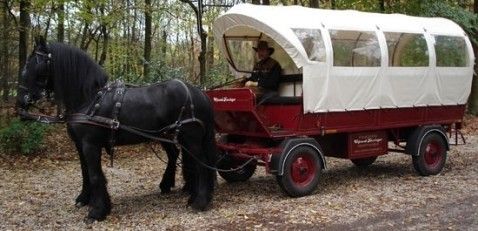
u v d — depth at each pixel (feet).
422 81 29.73
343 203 24.30
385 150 29.76
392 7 54.03
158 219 21.89
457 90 31.78
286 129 25.81
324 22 25.99
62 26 50.65
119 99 21.85
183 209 23.53
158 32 73.00
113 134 21.74
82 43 56.75
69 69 21.52
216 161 23.65
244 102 24.57
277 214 22.49
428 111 30.91
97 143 21.70
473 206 23.63
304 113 25.11
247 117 25.77
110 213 22.58
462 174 31.24
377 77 27.63
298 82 26.21
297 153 25.21
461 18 51.37
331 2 58.54
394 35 28.50
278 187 28.22
